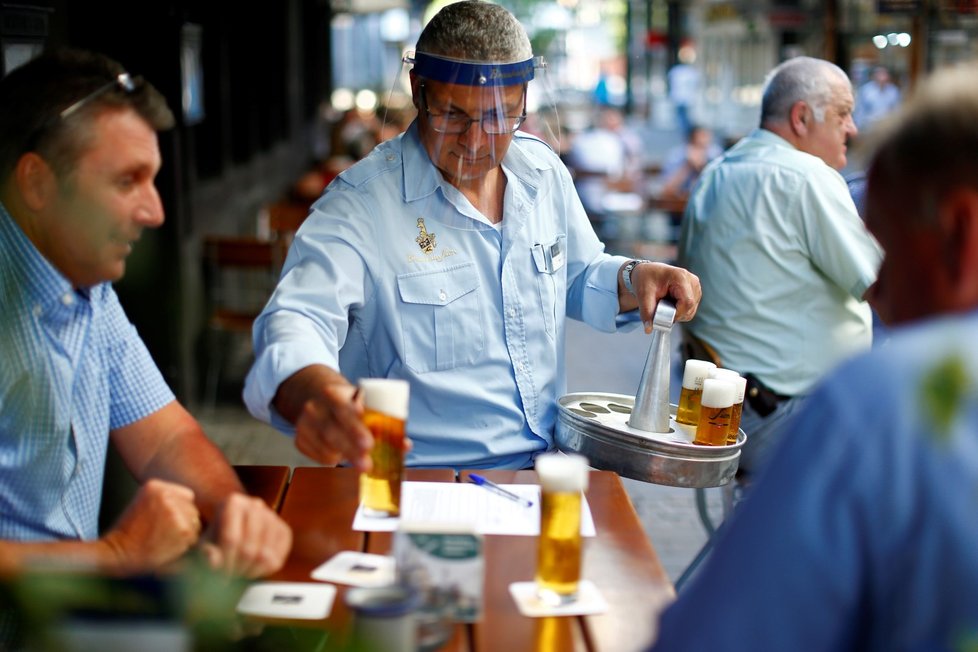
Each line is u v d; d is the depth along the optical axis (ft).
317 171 32.50
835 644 3.82
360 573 6.43
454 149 8.70
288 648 5.39
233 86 28.63
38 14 12.26
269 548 6.00
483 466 9.14
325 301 8.33
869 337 12.83
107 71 6.48
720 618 3.88
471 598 5.89
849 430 3.79
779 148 12.47
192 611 4.35
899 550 3.70
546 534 6.15
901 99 4.42
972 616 3.62
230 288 23.98
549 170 9.57
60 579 3.91
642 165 47.50
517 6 92.63
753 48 47.83
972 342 3.82
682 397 9.21
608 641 5.80
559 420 9.20
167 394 7.82
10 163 6.37
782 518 3.83
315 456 6.78
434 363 8.97
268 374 7.38
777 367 12.32
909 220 4.13
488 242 9.09
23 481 6.64
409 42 72.74
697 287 9.23
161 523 5.94
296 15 44.06
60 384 6.68
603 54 97.91
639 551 6.98
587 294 9.77
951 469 3.67
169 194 17.61
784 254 12.23
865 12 22.31
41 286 6.56
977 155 3.97
